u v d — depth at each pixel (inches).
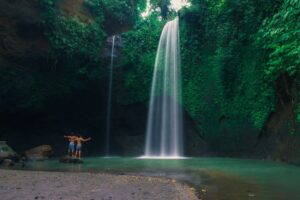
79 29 961.5
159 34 1071.0
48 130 1019.9
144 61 1021.8
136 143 1019.3
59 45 909.2
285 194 298.5
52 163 661.3
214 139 861.2
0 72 837.8
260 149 725.9
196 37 954.1
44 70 920.9
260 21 724.7
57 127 1030.4
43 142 1013.8
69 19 956.0
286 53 581.3
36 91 911.7
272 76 660.1
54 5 930.7
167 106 973.2
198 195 306.3
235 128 806.5
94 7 1065.5
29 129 985.5
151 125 991.6
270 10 690.8
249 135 763.4
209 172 462.3
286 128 639.8
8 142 954.7
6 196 308.7
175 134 949.8
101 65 1000.9
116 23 1148.5
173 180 400.2
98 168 552.1
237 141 796.6
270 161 645.9
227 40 841.5
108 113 1045.8
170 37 1016.2
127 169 529.3
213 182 374.3
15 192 328.2
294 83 609.9
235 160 689.0
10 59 855.7
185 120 945.5
